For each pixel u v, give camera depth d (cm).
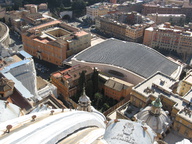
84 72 14025
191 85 11919
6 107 6819
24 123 4547
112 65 15862
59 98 14900
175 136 9100
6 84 8794
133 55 16650
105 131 4731
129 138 4322
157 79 11438
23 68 10969
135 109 10762
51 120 4584
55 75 14950
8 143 3512
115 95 14262
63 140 4038
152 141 4528
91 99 14450
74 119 4794
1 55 12062
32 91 11462
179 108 9406
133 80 15225
